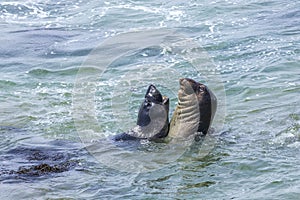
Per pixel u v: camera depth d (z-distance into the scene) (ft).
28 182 98.58
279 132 114.62
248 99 133.69
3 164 106.01
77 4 229.25
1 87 153.17
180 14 204.54
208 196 91.81
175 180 97.50
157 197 92.22
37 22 212.23
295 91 136.26
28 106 139.64
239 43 170.91
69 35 194.80
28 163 106.32
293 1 210.38
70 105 139.23
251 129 116.78
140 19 202.80
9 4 232.53
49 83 155.22
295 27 181.68
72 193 94.63
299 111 124.47
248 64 155.02
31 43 188.65
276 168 99.40
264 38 173.37
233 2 214.07
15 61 173.37
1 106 139.85
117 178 99.40
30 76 160.97
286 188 92.43
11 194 94.63
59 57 174.70
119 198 92.38
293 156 103.91
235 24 189.78
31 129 125.29
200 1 217.77
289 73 147.43
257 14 198.80
